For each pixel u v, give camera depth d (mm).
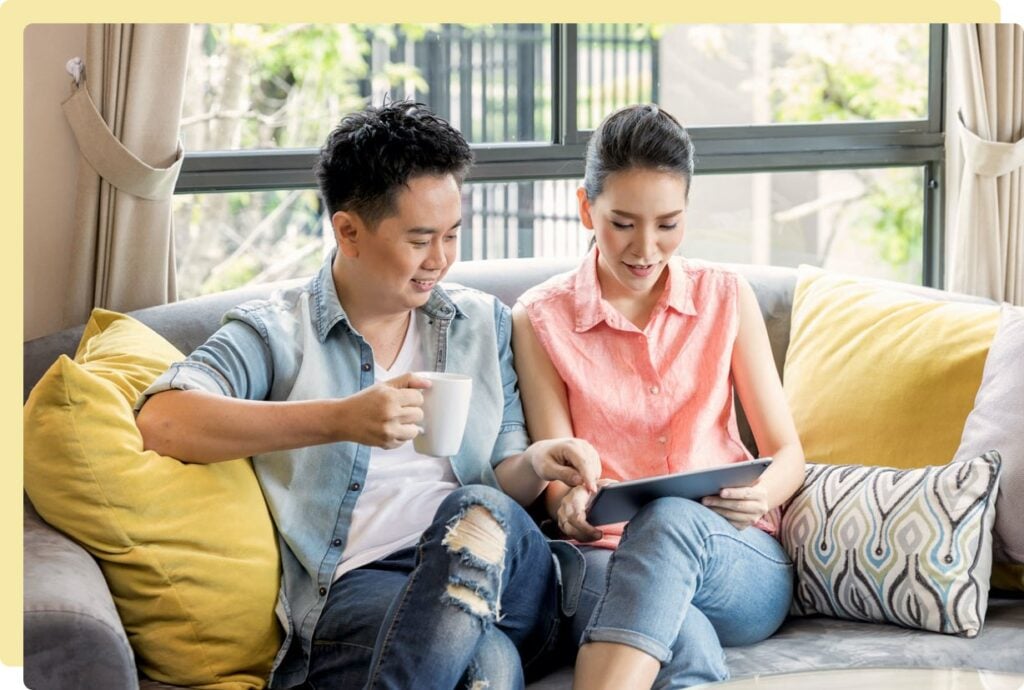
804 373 2520
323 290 2100
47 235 2605
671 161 2123
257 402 1891
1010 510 2137
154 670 1881
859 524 2141
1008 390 2217
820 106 4000
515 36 3301
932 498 2105
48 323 2629
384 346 2123
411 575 1795
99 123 2512
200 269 3121
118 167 2525
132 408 1944
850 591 2129
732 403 2318
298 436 1871
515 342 2289
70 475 1820
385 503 2061
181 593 1850
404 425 1860
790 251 3621
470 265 2646
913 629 2084
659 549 1889
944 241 3377
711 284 2320
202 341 2416
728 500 2025
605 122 2178
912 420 2344
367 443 1859
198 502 1882
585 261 2334
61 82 2574
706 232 3598
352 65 3494
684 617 1873
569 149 3133
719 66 3818
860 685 1660
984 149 3037
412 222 1965
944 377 2338
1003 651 1997
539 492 2141
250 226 3146
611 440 2256
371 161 1954
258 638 1923
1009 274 3113
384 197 1958
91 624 1656
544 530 2242
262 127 3414
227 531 1896
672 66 3666
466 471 2129
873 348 2443
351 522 2039
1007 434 2178
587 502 2070
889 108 3936
